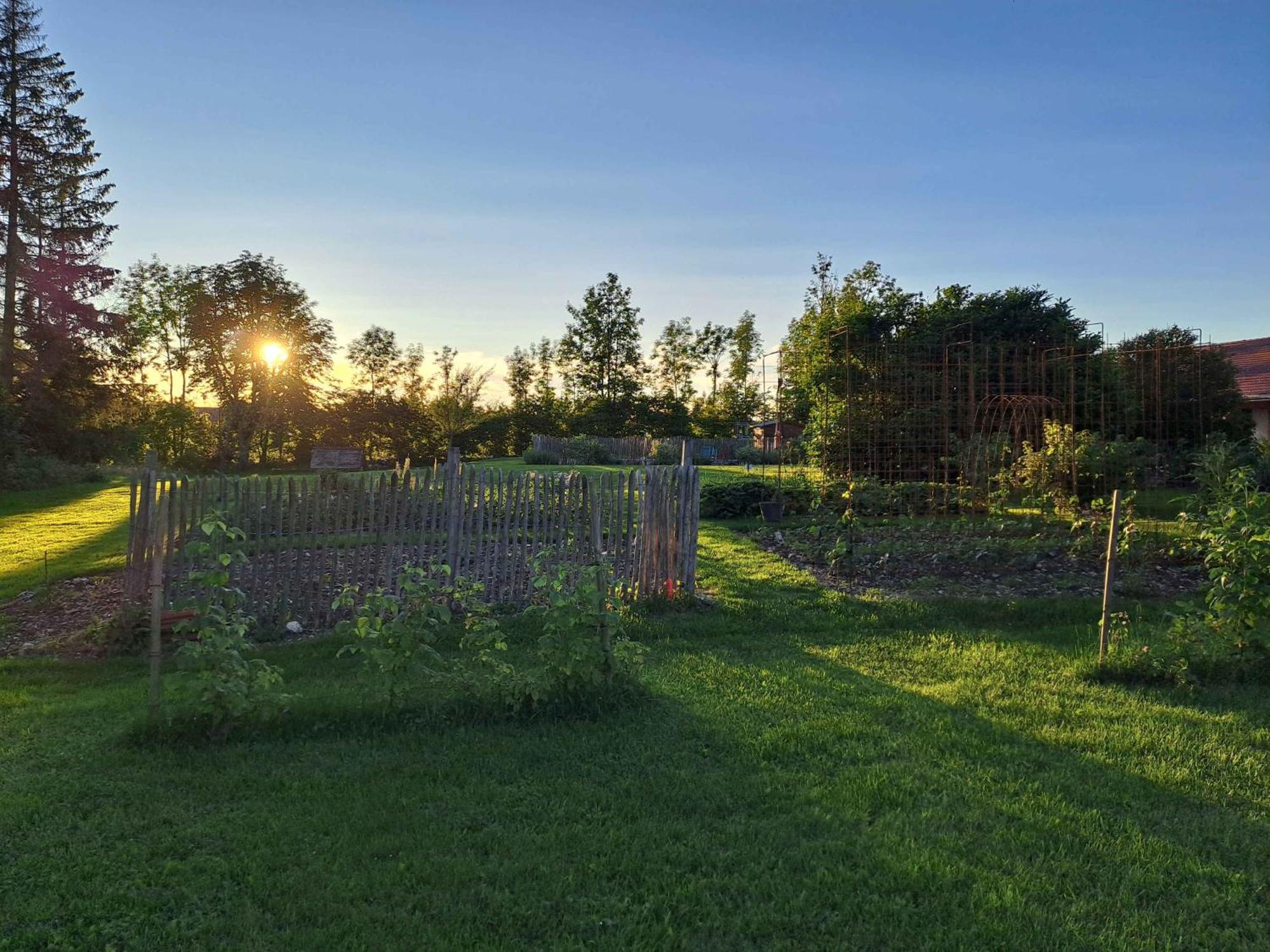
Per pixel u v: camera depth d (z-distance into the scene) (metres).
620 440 46.84
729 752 4.73
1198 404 18.42
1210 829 3.83
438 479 8.20
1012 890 3.29
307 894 3.26
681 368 65.31
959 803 4.09
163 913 3.15
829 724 5.16
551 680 5.26
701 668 6.45
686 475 8.67
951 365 17.86
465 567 8.28
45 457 27.94
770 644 7.23
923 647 7.13
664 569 8.60
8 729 5.06
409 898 3.25
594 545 7.68
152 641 4.88
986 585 9.25
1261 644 5.96
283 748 4.72
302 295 48.38
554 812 3.97
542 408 55.62
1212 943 3.00
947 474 14.27
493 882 3.39
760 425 46.81
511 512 8.43
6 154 32.84
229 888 3.32
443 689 5.24
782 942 2.99
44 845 3.64
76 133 35.12
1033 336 19.27
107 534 14.05
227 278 46.12
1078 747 4.84
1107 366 17.72
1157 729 5.12
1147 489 14.02
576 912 3.17
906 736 4.98
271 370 46.41
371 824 3.83
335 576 7.94
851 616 8.08
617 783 4.30
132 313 48.41
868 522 13.06
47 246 35.03
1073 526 11.28
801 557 10.91
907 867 3.47
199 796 4.12
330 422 47.78
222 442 43.16
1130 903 3.24
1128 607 8.33
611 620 5.38
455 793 4.16
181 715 4.87
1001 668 6.46
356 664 6.60
